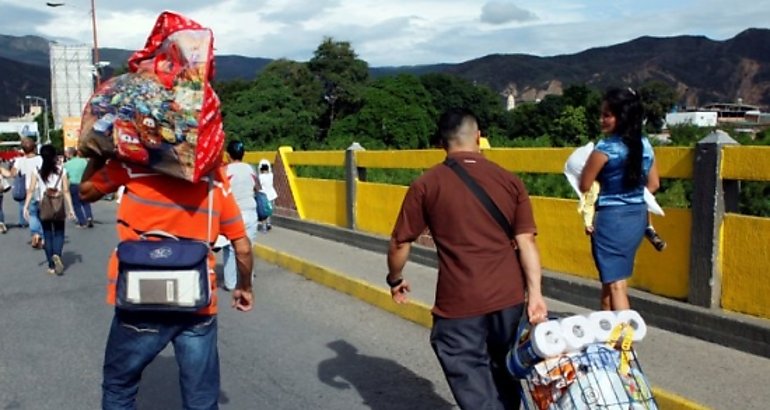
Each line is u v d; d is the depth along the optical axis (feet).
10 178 62.54
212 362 12.43
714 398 15.61
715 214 19.52
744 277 19.11
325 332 24.63
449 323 13.20
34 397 19.22
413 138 192.75
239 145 30.37
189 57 11.62
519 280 13.29
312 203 47.11
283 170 50.78
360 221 40.47
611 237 17.52
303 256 36.24
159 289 11.45
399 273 14.15
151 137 11.35
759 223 18.63
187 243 11.75
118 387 12.28
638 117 17.16
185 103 11.42
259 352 22.61
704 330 19.42
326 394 18.85
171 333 12.01
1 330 25.91
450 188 13.28
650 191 18.19
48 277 36.17
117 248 11.87
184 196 11.87
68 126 152.05
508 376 13.85
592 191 17.70
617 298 17.81
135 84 11.53
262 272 35.76
